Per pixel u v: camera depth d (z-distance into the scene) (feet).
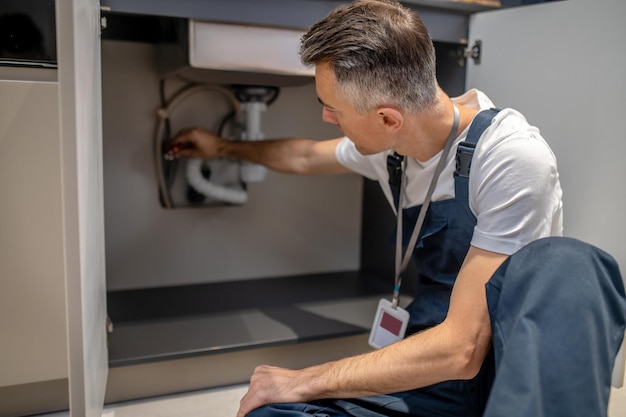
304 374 3.16
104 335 3.79
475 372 2.76
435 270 3.64
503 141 2.98
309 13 3.99
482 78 4.53
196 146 5.07
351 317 4.91
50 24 3.28
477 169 3.08
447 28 4.46
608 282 2.12
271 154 4.72
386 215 5.93
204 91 5.30
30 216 3.36
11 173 3.28
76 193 2.43
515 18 4.24
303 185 6.03
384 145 3.28
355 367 2.97
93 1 3.13
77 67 2.36
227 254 5.81
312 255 6.21
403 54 2.87
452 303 2.85
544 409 1.89
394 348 2.92
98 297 3.39
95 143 3.22
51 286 3.48
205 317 4.82
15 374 3.50
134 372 4.07
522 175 2.85
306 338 4.43
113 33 4.77
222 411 3.96
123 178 5.22
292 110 5.71
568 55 3.93
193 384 4.25
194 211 5.57
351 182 6.27
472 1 4.28
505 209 2.83
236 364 4.36
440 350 2.75
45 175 3.34
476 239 2.90
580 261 2.11
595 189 3.89
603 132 3.79
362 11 2.95
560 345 1.95
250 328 4.59
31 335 3.50
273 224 5.96
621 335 2.12
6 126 3.22
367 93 2.93
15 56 3.24
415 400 3.19
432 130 3.23
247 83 4.74
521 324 2.02
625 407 3.86
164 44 4.62
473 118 3.26
